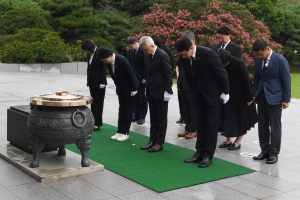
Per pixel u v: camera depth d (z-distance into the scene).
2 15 19.58
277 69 4.98
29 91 10.98
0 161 4.77
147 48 5.25
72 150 5.32
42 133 4.16
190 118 6.31
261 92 5.15
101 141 5.90
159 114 5.42
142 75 7.07
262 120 5.18
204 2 20.11
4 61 16.56
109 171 4.55
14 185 4.02
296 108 9.95
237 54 6.04
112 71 5.76
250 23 20.64
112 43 22.42
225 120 5.58
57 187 4.00
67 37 20.91
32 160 4.47
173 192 3.97
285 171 4.77
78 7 20.86
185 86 6.19
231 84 5.39
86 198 3.75
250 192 4.05
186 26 19.17
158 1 24.59
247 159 5.24
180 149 5.59
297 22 28.81
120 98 5.98
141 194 3.89
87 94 11.05
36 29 17.86
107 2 24.77
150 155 5.25
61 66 17.20
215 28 18.83
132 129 6.83
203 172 4.60
